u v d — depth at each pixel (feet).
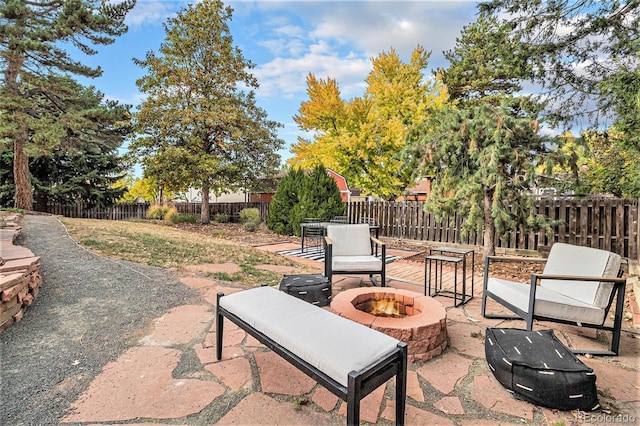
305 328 6.43
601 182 25.40
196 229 40.37
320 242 30.94
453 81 39.17
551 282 10.88
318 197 35.55
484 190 20.49
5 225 21.29
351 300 10.57
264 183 60.29
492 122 19.02
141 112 44.27
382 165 47.83
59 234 21.71
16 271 10.52
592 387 6.61
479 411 6.60
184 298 12.78
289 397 6.86
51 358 8.06
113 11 38.24
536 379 6.75
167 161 43.24
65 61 38.70
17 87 39.04
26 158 41.78
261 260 20.84
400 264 22.44
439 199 22.26
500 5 19.42
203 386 7.17
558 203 24.66
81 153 51.19
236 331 9.96
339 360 5.37
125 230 27.35
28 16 33.76
